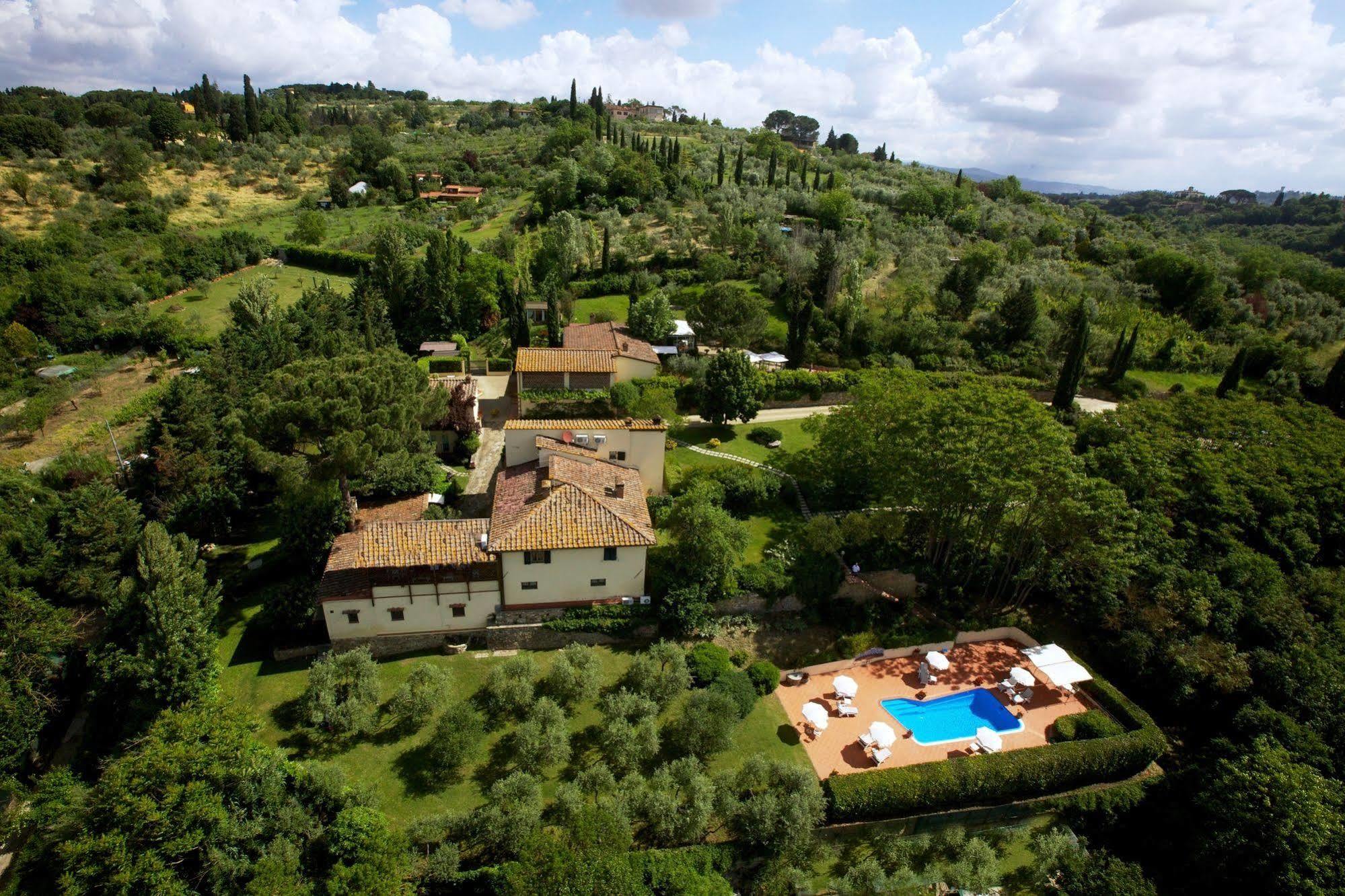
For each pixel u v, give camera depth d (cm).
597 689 3694
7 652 3431
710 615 4259
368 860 2609
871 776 3297
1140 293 10219
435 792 3189
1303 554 4528
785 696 3991
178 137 15800
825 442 5194
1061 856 3150
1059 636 4547
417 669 3678
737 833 3088
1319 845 2794
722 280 9350
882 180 16125
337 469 4038
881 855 3181
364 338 7281
